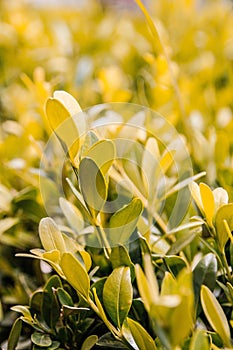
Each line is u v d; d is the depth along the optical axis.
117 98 0.50
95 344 0.37
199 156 0.45
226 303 0.37
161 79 0.52
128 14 0.96
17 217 0.44
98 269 0.38
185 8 0.83
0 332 0.43
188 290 0.29
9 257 0.47
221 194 0.35
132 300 0.35
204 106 0.55
